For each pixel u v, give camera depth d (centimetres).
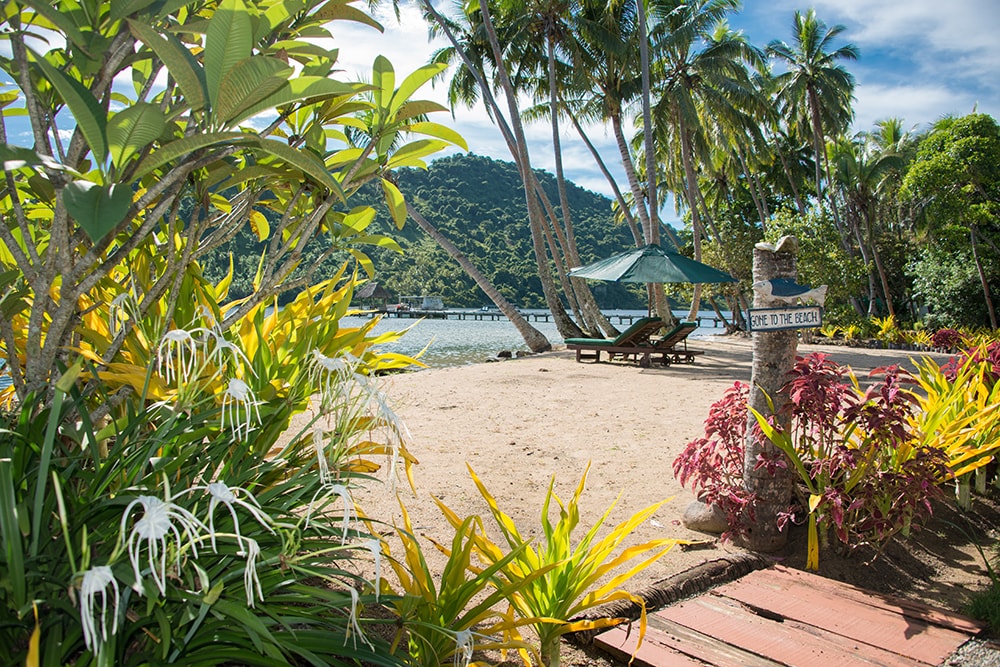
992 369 574
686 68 2386
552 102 2080
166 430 189
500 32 2188
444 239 1912
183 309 270
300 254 273
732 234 2991
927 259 3353
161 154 178
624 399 907
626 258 1332
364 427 232
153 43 175
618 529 275
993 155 2748
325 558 223
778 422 399
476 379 1081
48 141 227
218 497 151
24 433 181
